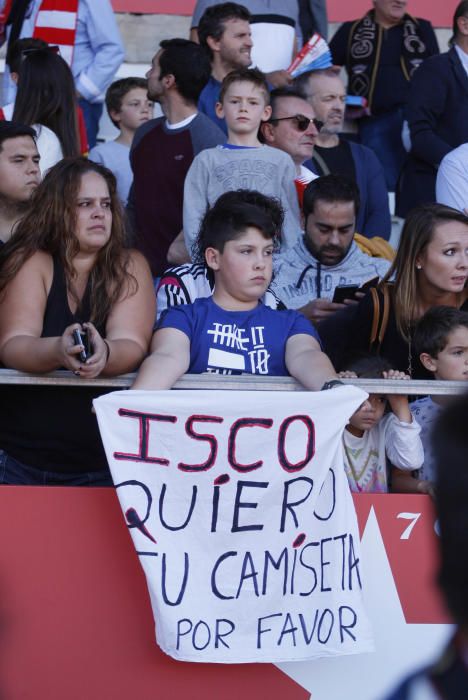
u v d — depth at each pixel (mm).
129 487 11758
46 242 13352
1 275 13312
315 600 12109
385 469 13977
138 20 31594
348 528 12180
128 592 12398
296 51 27375
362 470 13891
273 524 12008
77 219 13195
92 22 26062
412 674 5352
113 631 12375
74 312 13289
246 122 19875
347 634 12117
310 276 18656
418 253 15711
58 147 20250
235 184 19562
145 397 11711
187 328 13203
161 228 21219
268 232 13352
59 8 25891
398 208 25188
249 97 19828
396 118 27109
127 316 13266
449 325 14422
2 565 12398
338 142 23031
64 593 12391
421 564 12719
